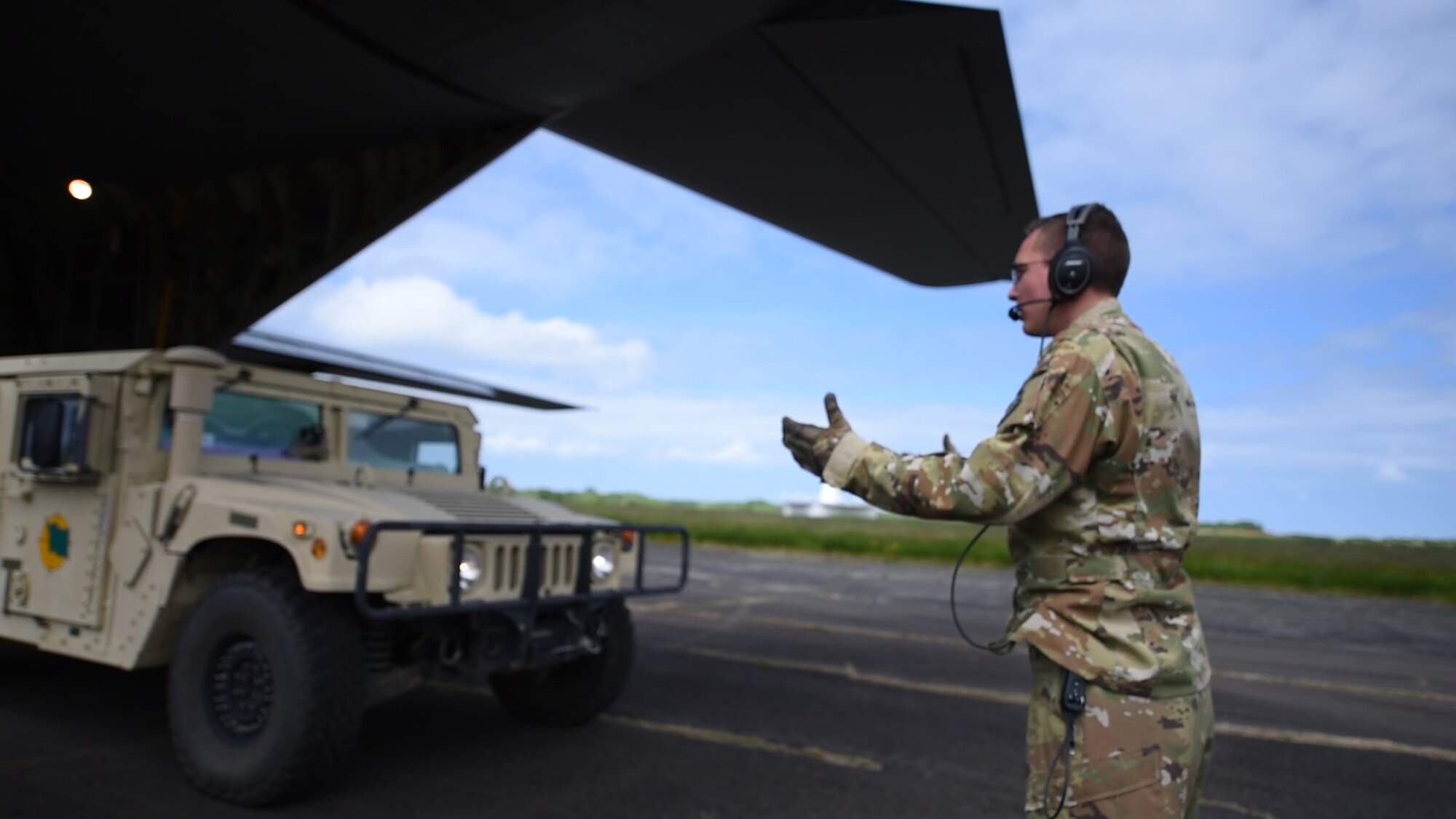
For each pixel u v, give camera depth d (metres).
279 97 8.52
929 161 9.21
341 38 7.40
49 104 8.79
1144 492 1.73
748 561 19.23
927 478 1.68
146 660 4.34
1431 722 5.94
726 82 8.07
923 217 10.66
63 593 4.63
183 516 4.21
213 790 3.85
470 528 4.13
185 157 9.95
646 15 6.95
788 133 8.99
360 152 9.91
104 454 4.50
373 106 8.72
